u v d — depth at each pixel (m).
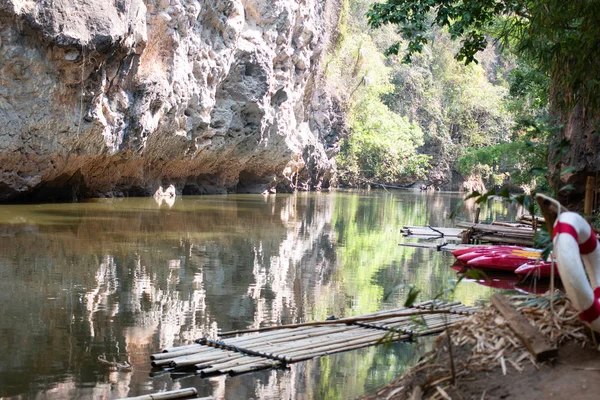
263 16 27.98
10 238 12.65
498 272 11.52
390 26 52.91
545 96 22.16
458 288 9.76
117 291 8.82
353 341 6.61
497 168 43.44
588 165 12.64
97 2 17.22
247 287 9.55
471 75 52.94
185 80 23.11
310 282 10.14
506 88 54.28
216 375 5.70
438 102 53.03
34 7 15.73
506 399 3.45
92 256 11.27
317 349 6.35
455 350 3.96
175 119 23.33
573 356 3.71
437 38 53.50
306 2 31.52
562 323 3.95
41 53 16.36
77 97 17.83
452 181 52.03
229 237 14.92
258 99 27.88
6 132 16.55
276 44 29.28
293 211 23.22
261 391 5.33
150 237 13.98
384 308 8.41
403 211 26.84
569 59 10.43
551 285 4.22
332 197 33.81
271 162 32.22
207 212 20.42
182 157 25.80
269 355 6.12
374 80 45.53
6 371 5.65
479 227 15.00
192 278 9.97
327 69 40.19
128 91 20.22
